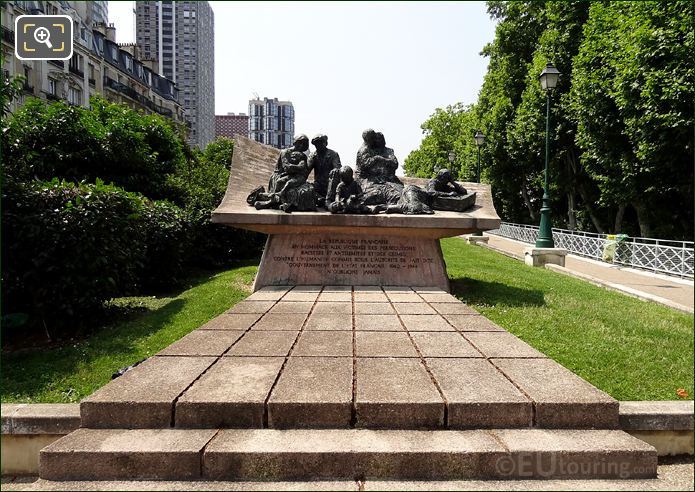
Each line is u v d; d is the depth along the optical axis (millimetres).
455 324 5332
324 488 2682
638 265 14586
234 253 13828
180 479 2779
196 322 6293
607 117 14336
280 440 2926
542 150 20125
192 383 3465
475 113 30250
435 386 3439
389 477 2789
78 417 3320
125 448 2834
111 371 4777
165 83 42188
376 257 8266
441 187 8852
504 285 8656
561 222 28047
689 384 4289
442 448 2840
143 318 6953
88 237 6316
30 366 5027
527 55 23344
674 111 11188
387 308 6215
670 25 11211
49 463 2824
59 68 23531
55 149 9922
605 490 2725
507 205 31062
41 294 6113
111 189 7105
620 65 12562
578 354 4945
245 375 3633
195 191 12914
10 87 6984
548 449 2855
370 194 8461
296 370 3750
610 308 7133
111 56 33281
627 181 14484
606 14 14672
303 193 8156
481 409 3135
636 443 2961
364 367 3838
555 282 9328
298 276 8203
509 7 23188
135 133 11602
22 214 6047
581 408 3170
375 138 9094
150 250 9117
